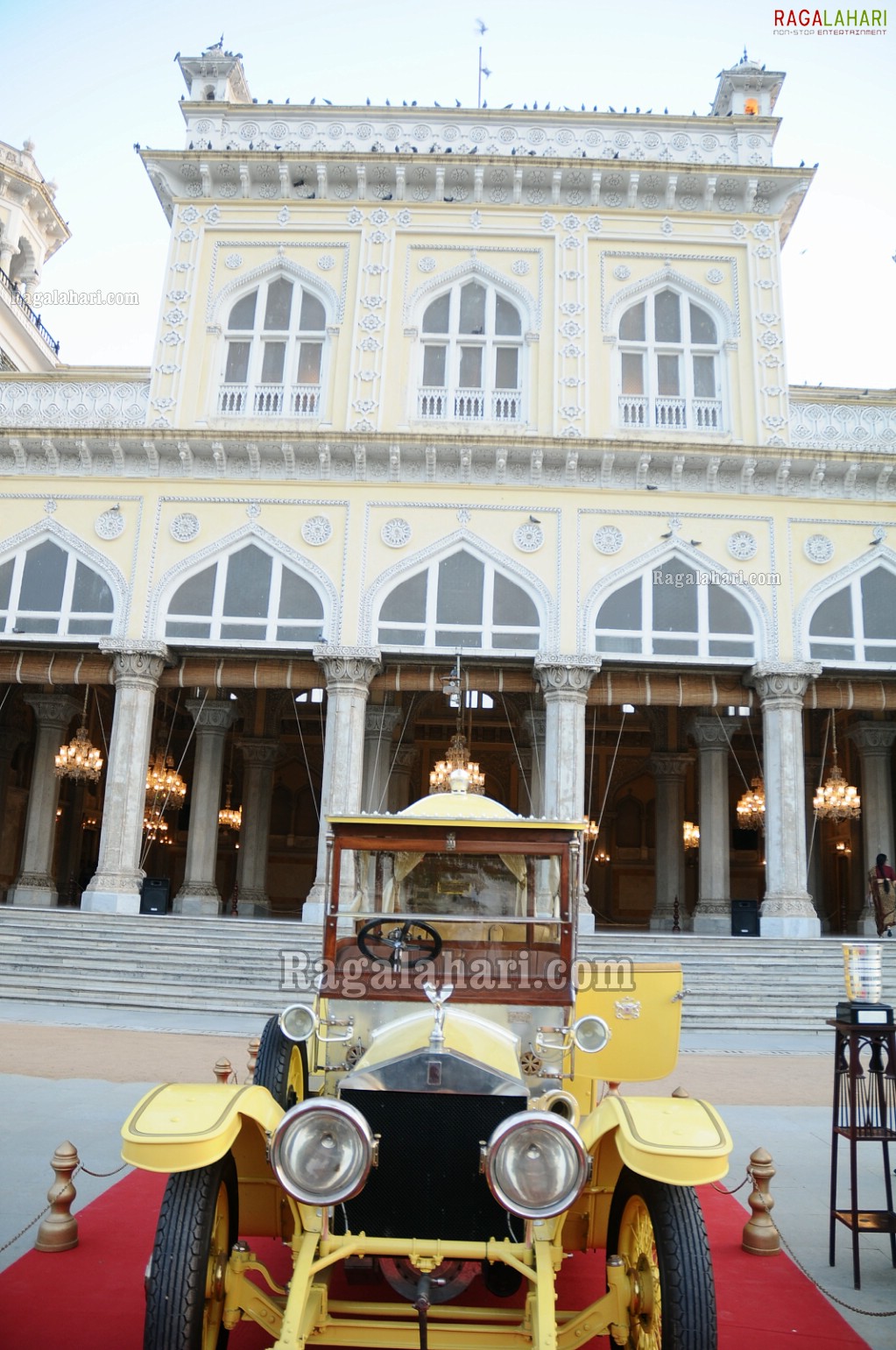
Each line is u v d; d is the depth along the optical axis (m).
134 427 21.70
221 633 21.45
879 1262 5.79
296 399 22.70
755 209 23.47
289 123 23.89
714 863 25.39
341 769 20.58
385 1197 4.18
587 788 35.69
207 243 23.44
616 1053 5.48
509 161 22.86
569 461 21.50
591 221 23.25
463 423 22.25
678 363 22.95
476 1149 4.18
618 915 34.88
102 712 30.77
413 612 21.39
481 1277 5.29
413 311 22.86
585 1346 4.68
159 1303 3.78
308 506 21.84
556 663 20.78
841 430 22.52
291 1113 3.89
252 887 28.53
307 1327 3.85
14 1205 6.27
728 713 26.67
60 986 16.28
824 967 17.77
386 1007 4.97
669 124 23.66
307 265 23.22
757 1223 5.99
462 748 20.61
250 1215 4.62
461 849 5.23
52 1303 4.88
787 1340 4.73
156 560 21.73
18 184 33.25
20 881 25.02
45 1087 9.64
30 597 21.77
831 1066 12.60
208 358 22.78
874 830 26.56
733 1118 9.49
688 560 21.61
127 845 20.59
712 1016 15.87
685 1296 3.81
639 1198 4.38
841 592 21.66
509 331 23.06
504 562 21.45
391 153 22.91
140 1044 12.39
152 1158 3.87
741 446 21.41
